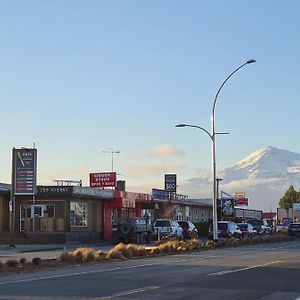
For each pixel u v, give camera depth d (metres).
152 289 15.98
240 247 42.03
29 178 42.03
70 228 50.06
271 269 22.16
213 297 14.48
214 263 25.39
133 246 31.31
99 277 19.38
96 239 53.38
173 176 75.00
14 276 20.25
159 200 66.06
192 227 54.88
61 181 58.94
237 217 89.75
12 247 40.53
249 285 16.97
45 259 26.72
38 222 49.03
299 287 16.53
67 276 19.92
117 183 73.25
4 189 48.72
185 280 18.25
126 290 15.77
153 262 26.42
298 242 53.66
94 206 54.31
